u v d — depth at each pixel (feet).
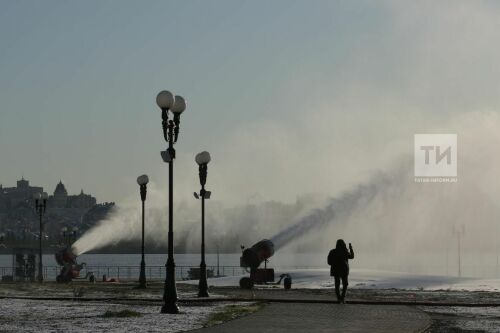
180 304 156.87
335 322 116.57
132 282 312.09
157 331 105.91
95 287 249.14
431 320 122.01
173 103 141.49
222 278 296.10
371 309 140.87
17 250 349.61
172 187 139.74
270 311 136.15
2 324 116.57
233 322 116.78
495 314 136.15
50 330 107.24
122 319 124.06
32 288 240.12
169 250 137.49
